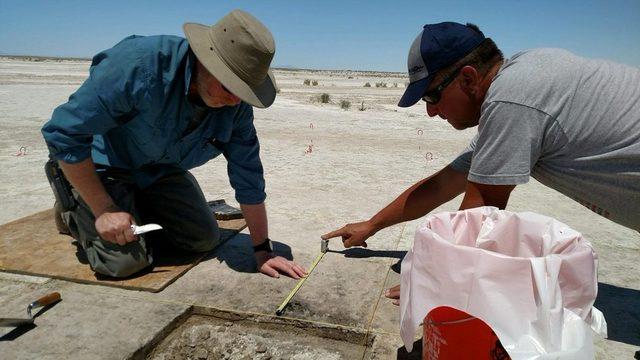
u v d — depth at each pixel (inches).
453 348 56.8
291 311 86.8
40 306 84.4
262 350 81.8
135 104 86.3
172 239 110.1
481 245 67.2
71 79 1043.9
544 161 75.9
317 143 311.6
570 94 68.8
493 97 69.0
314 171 216.4
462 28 72.4
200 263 107.5
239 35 78.5
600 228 140.6
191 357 81.2
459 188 95.6
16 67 1861.5
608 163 71.2
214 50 80.8
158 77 85.7
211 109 94.5
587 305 54.1
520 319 49.4
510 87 67.9
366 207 156.9
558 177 76.5
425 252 55.9
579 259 52.6
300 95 945.5
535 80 68.1
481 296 51.0
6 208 148.7
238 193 101.7
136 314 85.0
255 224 104.0
